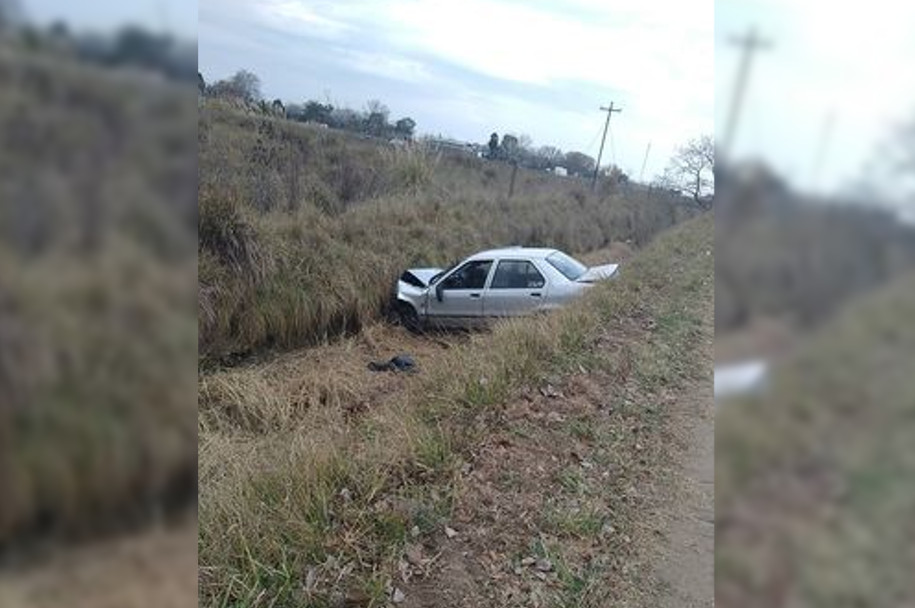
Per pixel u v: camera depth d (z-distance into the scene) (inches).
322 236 426.3
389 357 371.2
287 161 475.8
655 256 563.2
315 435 211.0
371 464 164.2
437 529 148.8
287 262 379.6
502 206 688.4
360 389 312.5
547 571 140.8
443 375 246.5
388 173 617.3
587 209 843.4
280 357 350.9
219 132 367.6
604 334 313.6
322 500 146.5
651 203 1042.7
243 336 341.4
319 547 135.6
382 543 140.8
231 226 344.2
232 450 183.9
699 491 165.5
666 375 252.1
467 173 776.3
